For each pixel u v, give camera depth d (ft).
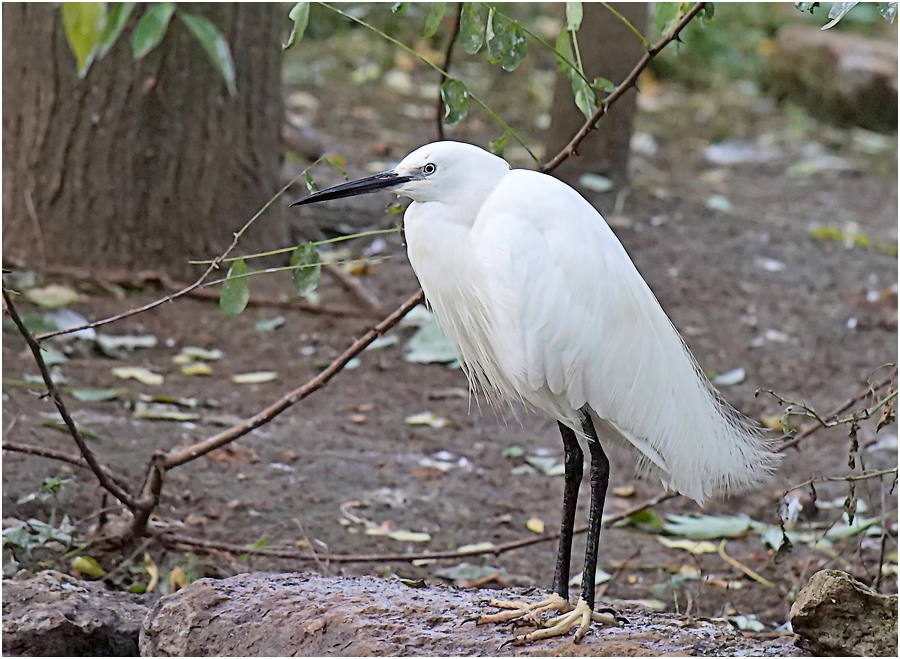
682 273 44.52
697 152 63.87
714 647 17.35
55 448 27.84
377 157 52.60
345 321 38.88
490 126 60.59
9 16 36.70
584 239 18.79
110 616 20.45
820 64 72.43
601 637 17.60
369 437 32.30
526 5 76.18
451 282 19.74
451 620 18.22
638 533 29.35
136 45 16.07
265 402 33.27
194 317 37.68
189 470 28.60
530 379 18.98
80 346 34.37
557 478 31.58
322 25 71.61
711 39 78.23
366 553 26.53
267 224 40.27
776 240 49.55
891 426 35.01
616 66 47.26
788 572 27.22
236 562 25.64
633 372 18.97
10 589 20.61
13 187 37.76
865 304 43.93
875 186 60.29
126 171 37.50
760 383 37.24
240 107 38.58
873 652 16.53
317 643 17.62
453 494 29.91
